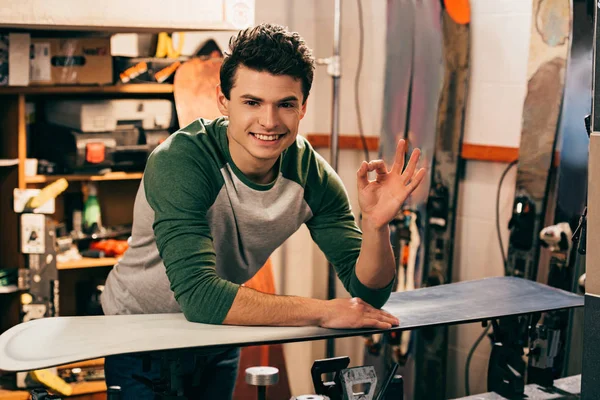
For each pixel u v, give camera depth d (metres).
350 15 4.16
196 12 2.96
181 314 1.88
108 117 3.76
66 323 1.79
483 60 3.48
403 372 3.69
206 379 2.26
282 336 1.71
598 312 1.64
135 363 2.08
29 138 3.86
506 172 3.41
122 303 2.13
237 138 1.81
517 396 2.07
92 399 3.72
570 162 2.93
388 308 1.99
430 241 3.54
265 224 1.97
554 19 3.03
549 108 3.05
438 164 3.52
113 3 2.80
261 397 1.70
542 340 2.14
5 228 3.71
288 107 1.78
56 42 3.61
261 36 1.74
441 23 3.53
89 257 3.83
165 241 1.79
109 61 3.73
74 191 4.03
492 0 3.41
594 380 1.66
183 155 1.84
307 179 2.01
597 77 1.61
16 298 3.74
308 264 4.48
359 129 4.19
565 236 2.94
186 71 3.89
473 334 3.57
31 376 3.57
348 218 2.10
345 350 4.27
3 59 3.47
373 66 4.06
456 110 3.45
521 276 3.15
